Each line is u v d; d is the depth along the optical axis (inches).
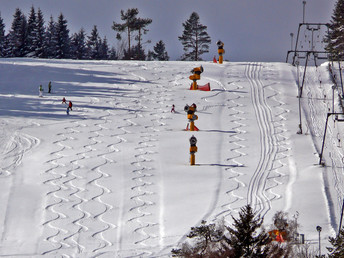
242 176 1632.6
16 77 2827.3
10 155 1785.2
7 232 1240.8
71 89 2635.3
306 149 1879.9
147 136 2034.9
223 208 1363.2
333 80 2765.7
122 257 1048.8
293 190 1466.5
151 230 1246.9
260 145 1952.5
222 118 2268.7
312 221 1229.7
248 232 703.1
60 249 1130.7
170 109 2375.7
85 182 1578.5
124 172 1665.8
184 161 1788.9
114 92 2603.3
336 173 1621.6
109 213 1362.0
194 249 877.2
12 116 2192.4
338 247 791.1
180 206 1396.4
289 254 845.2
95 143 1934.1
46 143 1911.9
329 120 2212.1
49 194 1483.8
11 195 1466.5
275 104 2447.1
